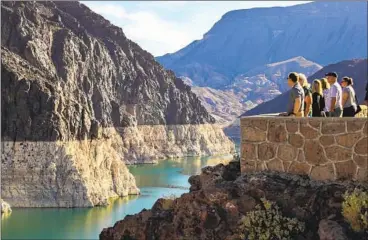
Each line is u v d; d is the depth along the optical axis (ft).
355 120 43.06
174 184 362.53
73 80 521.65
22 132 320.91
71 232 225.76
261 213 41.81
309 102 51.39
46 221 255.29
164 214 46.39
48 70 425.28
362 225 38.91
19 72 355.77
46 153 316.60
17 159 314.14
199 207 43.98
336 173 43.37
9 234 221.87
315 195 42.16
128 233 46.83
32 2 538.88
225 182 46.21
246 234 41.78
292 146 45.09
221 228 42.70
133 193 333.62
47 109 331.36
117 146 556.92
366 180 42.42
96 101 567.18
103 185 322.55
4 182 306.35
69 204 301.84
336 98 51.70
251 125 46.85
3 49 394.32
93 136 340.39
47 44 508.12
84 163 319.68
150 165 526.98
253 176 45.37
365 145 42.65
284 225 41.14
